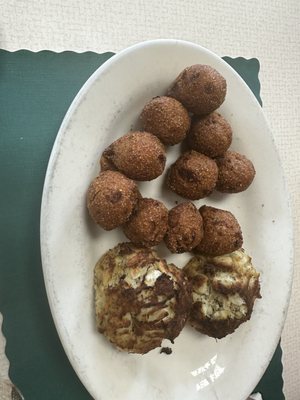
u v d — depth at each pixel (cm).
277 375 35
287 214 32
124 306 25
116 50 29
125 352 27
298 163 37
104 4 28
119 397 27
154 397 28
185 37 31
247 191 31
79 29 28
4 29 26
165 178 28
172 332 25
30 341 26
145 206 25
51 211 24
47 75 27
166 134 25
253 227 32
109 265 26
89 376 25
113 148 25
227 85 29
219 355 31
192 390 29
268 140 31
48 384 26
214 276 28
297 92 37
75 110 24
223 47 33
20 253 26
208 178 26
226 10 33
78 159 25
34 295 26
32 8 26
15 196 26
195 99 26
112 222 24
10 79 26
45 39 27
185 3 32
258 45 35
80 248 25
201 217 27
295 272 37
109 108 26
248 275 29
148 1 30
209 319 28
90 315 26
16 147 26
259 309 32
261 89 35
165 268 26
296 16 37
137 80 26
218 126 27
